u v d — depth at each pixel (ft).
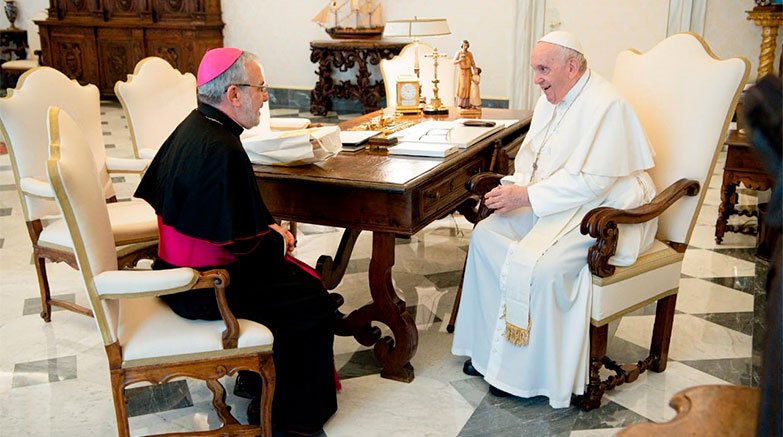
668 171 9.73
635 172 9.45
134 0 31.27
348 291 12.73
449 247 15.07
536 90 27.63
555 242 8.93
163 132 13.28
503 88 28.17
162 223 7.82
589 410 8.96
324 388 8.38
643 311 11.96
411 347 9.51
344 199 9.12
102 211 7.31
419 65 15.40
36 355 10.43
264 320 8.04
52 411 9.00
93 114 12.07
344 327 9.87
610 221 8.38
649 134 9.88
